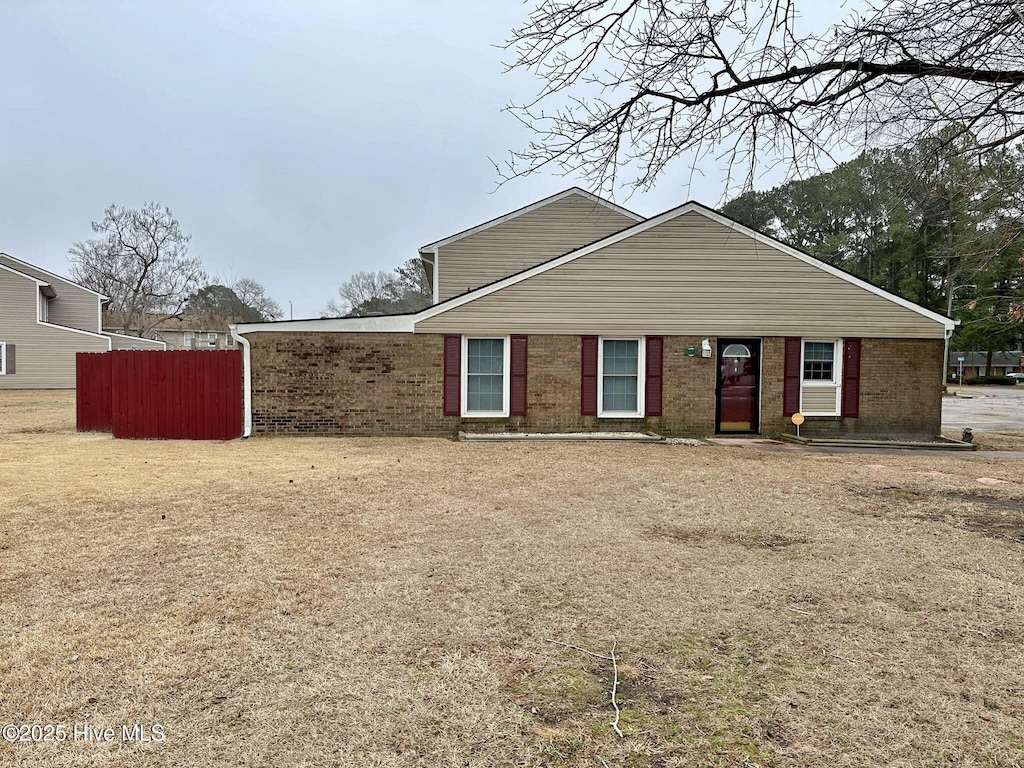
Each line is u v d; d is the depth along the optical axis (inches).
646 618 151.2
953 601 163.6
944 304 1390.3
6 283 1155.3
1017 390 1732.3
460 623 147.2
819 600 163.8
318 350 510.9
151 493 287.0
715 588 171.5
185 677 120.8
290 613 152.3
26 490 291.3
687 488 308.8
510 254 690.8
